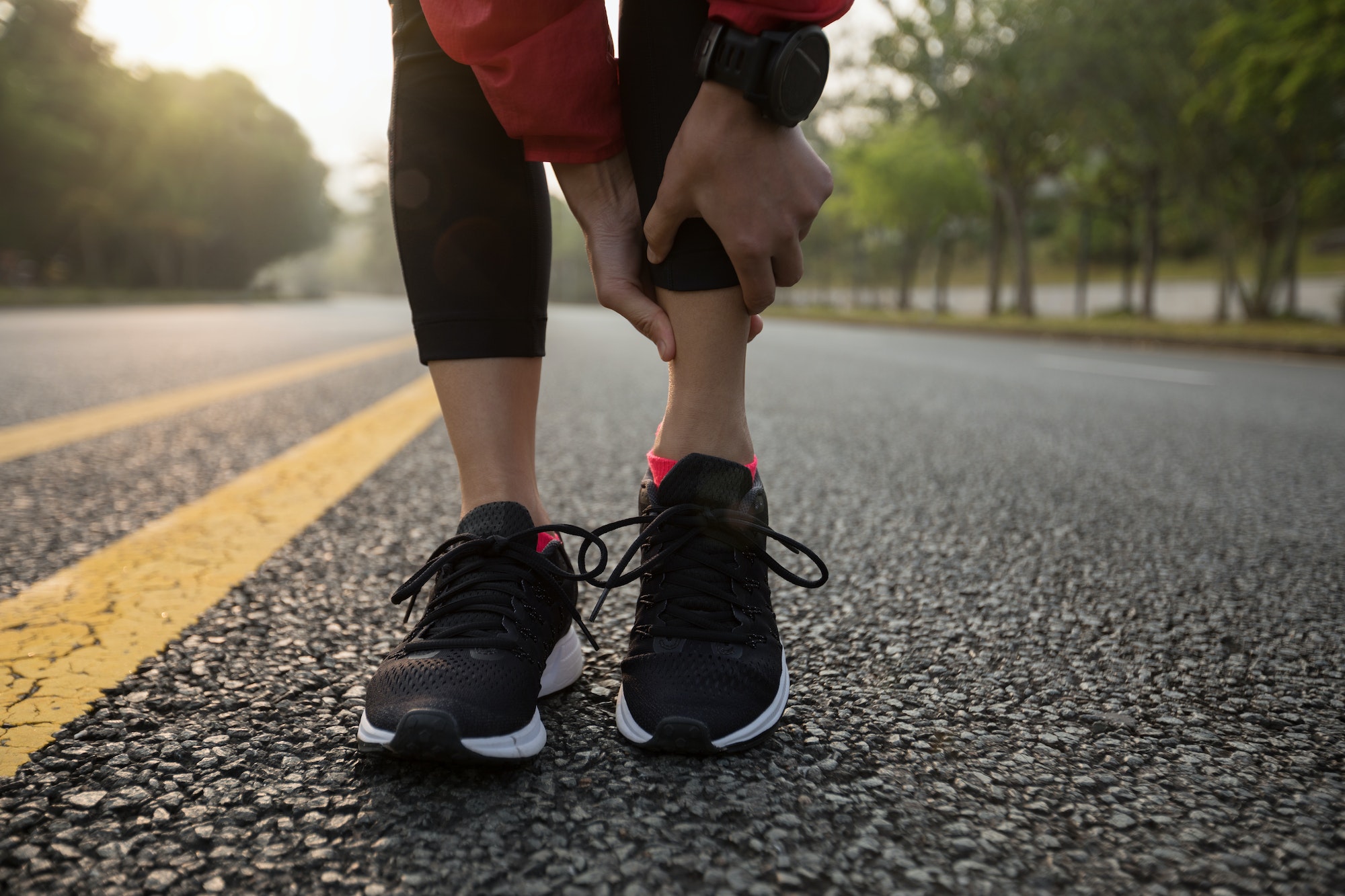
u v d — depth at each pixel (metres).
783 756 0.80
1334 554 1.56
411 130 0.89
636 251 0.88
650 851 0.65
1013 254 44.78
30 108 29.58
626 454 2.41
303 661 1.00
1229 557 1.53
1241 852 0.67
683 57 0.77
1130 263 22.62
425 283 0.89
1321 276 26.62
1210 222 15.08
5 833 0.65
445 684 0.77
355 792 0.72
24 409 3.11
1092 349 9.20
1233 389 4.89
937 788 0.75
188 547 1.46
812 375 5.26
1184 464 2.49
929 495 2.01
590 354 6.60
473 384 0.90
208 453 2.34
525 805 0.71
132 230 36.06
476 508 0.89
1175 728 0.88
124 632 1.07
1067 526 1.73
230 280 45.06
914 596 1.29
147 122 34.56
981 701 0.93
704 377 0.85
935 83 16.95
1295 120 11.56
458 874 0.61
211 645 1.04
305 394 3.72
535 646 0.84
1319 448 2.84
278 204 42.66
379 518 1.68
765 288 0.81
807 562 1.46
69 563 1.36
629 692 0.84
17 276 32.25
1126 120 14.00
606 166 0.86
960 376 5.37
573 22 0.80
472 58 0.79
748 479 0.87
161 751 0.78
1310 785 0.77
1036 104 15.68
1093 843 0.68
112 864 0.62
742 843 0.66
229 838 0.65
